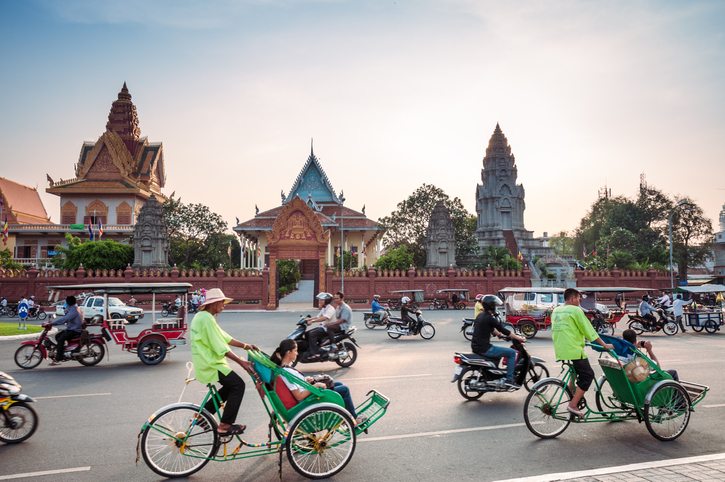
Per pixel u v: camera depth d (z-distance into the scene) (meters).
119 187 66.94
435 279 37.25
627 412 6.62
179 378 10.53
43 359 13.21
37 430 6.66
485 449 5.83
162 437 5.20
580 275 38.53
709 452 5.70
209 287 35.62
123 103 74.12
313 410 5.05
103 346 12.51
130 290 12.93
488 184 73.25
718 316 19.66
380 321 21.27
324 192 65.12
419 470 5.18
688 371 10.66
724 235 71.12
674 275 39.91
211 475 5.18
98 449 5.93
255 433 6.57
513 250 69.50
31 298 29.38
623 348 6.43
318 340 11.55
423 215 57.62
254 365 5.35
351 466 5.30
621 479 4.64
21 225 63.62
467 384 8.21
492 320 8.30
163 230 44.84
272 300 35.09
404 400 8.25
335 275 36.62
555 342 6.40
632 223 71.69
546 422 6.38
